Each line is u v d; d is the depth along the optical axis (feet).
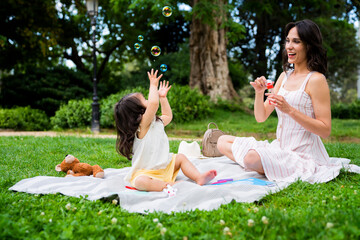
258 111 10.80
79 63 63.16
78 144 18.85
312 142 10.12
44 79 48.67
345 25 51.13
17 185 9.44
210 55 45.44
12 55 52.47
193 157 13.89
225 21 39.83
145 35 60.23
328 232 5.49
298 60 10.00
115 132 30.94
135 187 9.09
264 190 8.55
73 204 7.73
